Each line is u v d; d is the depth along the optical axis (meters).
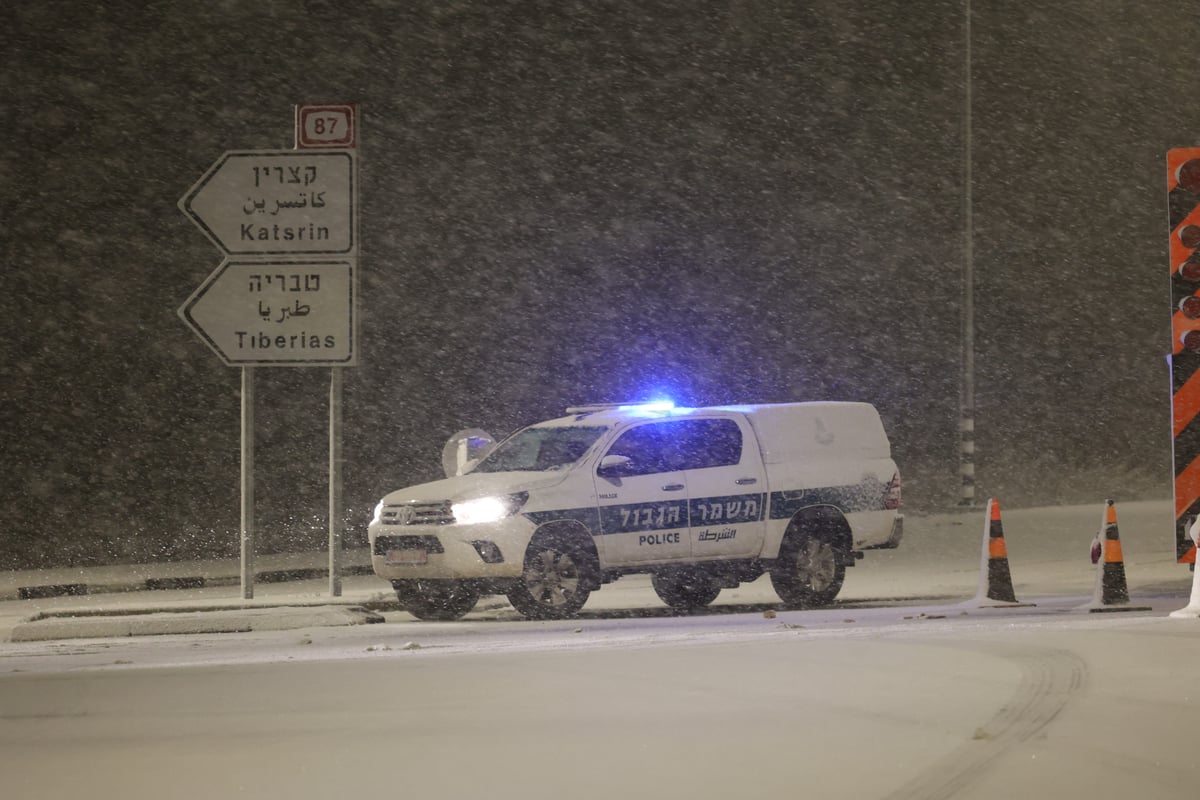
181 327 84.31
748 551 35.91
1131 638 21.42
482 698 17.88
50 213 85.50
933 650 20.81
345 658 22.61
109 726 16.62
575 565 33.78
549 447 35.75
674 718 16.19
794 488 36.41
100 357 82.88
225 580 45.72
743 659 20.50
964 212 61.50
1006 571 32.69
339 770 14.01
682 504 35.03
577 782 13.24
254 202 34.25
